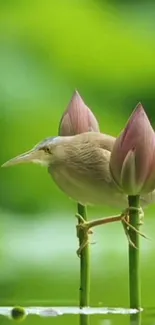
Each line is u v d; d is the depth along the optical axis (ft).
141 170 18.62
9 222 27.43
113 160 18.66
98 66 41.22
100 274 21.71
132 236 18.76
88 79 41.01
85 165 18.86
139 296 18.89
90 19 41.63
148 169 18.65
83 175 18.88
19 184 33.27
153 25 42.88
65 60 40.47
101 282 21.24
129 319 18.84
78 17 41.27
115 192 18.85
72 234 23.39
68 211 28.99
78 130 19.11
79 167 18.88
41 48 40.06
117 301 20.15
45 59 39.88
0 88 38.06
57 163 18.89
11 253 22.62
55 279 21.56
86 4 41.70
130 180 18.63
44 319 18.95
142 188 18.69
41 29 40.24
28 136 37.52
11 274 21.75
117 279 21.38
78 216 18.95
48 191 32.19
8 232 24.17
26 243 22.94
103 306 19.39
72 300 19.97
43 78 39.32
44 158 18.88
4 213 30.50
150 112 41.81
